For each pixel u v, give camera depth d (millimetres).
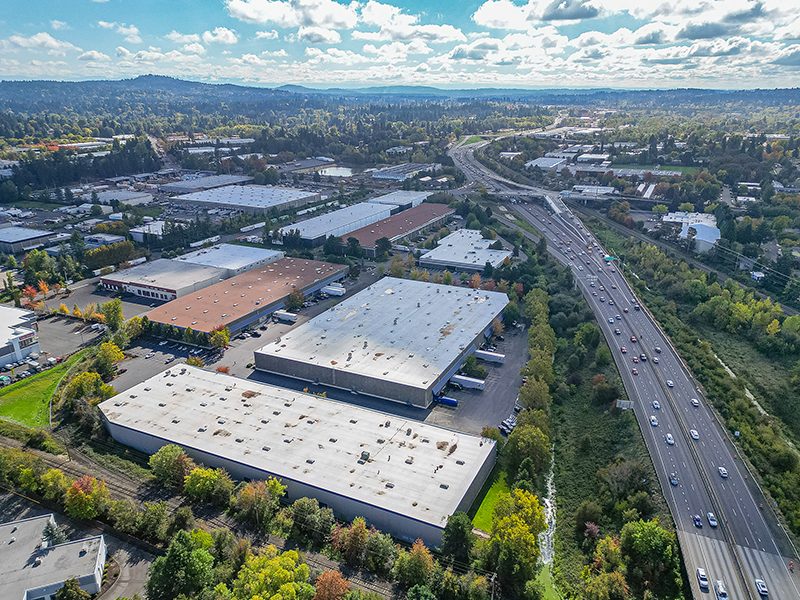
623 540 110812
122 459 141875
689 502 123000
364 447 135625
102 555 109500
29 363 190000
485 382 179000
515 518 107938
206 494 126000
